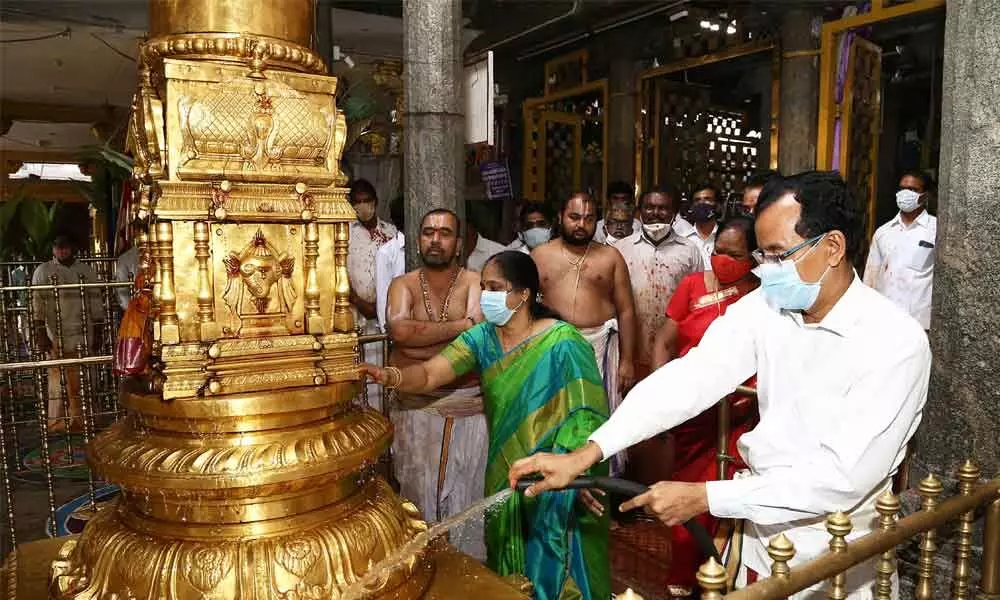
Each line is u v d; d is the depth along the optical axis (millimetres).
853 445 1440
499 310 2195
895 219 5680
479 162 9078
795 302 1529
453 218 3197
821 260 1490
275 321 1200
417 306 3252
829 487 1431
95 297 6254
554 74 9961
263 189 1169
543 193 10180
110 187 8047
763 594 1097
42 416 3131
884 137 10164
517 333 2295
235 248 1157
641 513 3967
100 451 1212
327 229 1239
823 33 6996
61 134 13367
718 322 1796
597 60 9195
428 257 3189
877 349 1480
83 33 7840
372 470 1435
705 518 2533
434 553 1425
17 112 11539
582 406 2168
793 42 7078
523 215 6113
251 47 1150
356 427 1266
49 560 1423
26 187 14672
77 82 10445
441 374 2406
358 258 4906
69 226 15227
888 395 1451
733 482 1476
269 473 1099
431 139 3574
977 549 2016
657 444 3928
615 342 4035
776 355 1648
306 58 1223
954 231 2174
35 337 5824
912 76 9477
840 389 1541
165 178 1117
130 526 1196
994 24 2041
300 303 1224
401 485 3162
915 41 8789
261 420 1153
